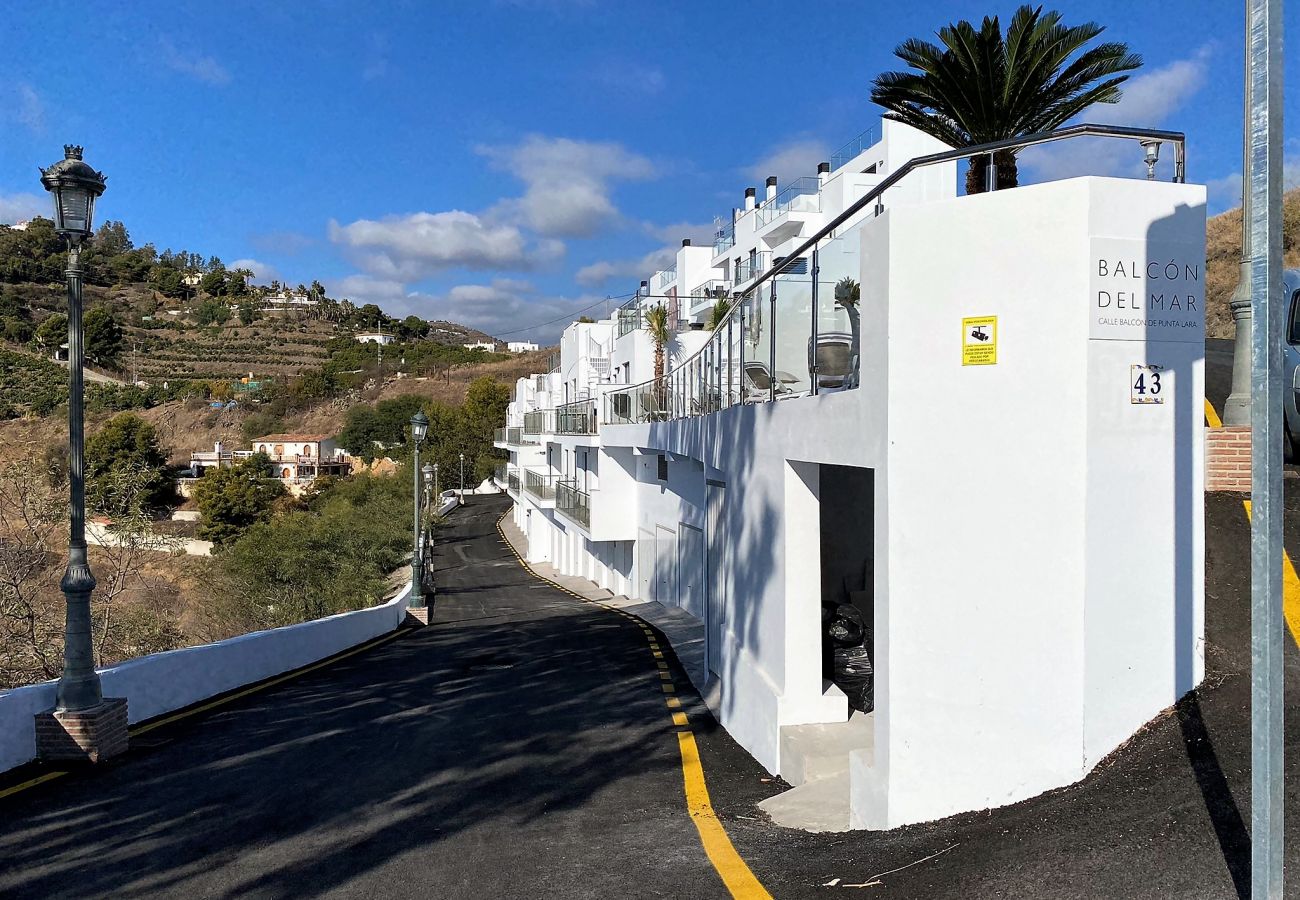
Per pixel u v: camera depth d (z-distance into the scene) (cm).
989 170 538
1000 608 478
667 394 1723
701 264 4797
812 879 449
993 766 480
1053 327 468
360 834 600
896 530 495
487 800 683
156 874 529
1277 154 275
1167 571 483
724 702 959
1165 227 477
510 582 3209
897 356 494
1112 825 404
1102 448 466
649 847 550
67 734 784
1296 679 481
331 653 1580
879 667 514
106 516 1891
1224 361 1306
